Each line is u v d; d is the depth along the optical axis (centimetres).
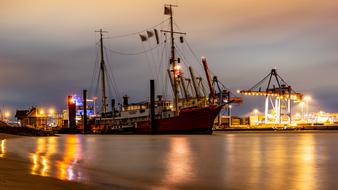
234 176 3259
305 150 6109
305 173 3428
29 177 2764
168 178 3161
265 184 2884
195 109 11906
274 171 3562
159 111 13125
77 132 18012
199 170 3662
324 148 6594
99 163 4306
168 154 5475
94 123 16212
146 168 3838
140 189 2661
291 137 11650
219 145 7450
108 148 6744
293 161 4425
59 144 7912
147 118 13375
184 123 12012
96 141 9212
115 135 13562
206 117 11794
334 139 10194
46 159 4566
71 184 2656
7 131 12812
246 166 3962
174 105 12800
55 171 3341
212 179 3102
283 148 6581
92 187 2617
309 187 2761
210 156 5119
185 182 2977
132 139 10131
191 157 4997
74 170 3550
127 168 3844
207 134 11875
